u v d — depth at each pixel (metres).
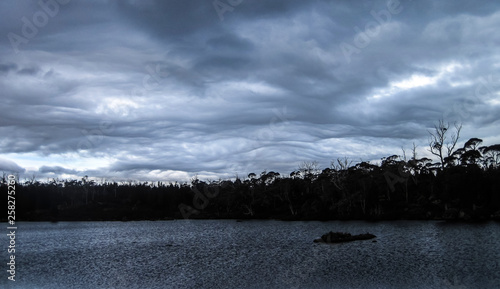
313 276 39.12
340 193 133.50
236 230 102.19
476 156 123.12
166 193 188.62
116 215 166.88
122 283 39.00
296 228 100.25
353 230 85.06
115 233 99.88
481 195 107.75
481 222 90.88
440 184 119.62
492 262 42.94
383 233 76.12
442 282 34.81
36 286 38.44
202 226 121.38
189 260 52.94
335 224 105.00
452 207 106.62
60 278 42.00
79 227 122.56
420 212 109.38
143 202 192.50
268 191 155.62
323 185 134.75
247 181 166.00
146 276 42.19
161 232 101.56
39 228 118.75
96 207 180.88
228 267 46.38
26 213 160.12
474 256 47.03
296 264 46.47
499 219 94.94
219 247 66.88
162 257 56.41
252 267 45.72
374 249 55.62
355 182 125.31
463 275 37.22
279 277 39.34
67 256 59.16
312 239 73.38
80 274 44.09
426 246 56.69
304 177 158.62
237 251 60.88
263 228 104.81
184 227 118.31
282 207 154.00
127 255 59.28
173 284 37.94
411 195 125.31
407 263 44.03
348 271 40.72
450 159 124.69
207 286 36.59
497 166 123.69
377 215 113.88
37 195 167.88
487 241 59.19
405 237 68.31
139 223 141.12
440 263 43.38
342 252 54.03
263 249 61.97
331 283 35.91
